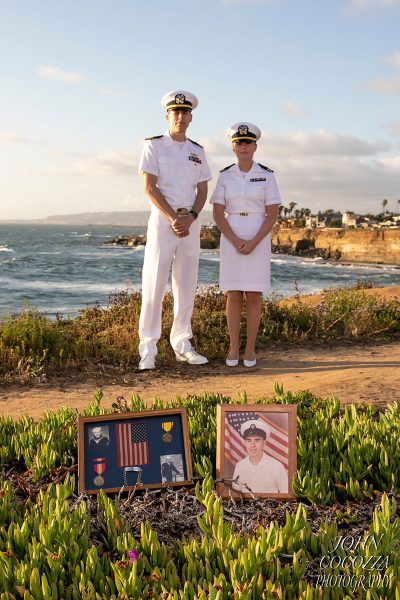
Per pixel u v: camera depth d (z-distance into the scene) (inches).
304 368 288.2
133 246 4281.5
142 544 101.0
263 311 392.5
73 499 128.5
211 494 118.0
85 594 87.4
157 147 277.6
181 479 131.6
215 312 388.5
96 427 132.5
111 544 107.3
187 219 278.1
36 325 324.8
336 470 142.1
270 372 281.0
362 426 159.6
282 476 129.3
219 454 130.1
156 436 133.6
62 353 308.3
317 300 490.0
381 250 3922.2
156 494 131.0
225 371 285.9
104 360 300.5
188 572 93.1
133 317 391.5
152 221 283.3
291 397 192.4
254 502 126.7
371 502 128.3
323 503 125.2
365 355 319.9
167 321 360.8
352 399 209.5
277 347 342.6
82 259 2423.7
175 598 84.5
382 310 406.9
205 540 99.3
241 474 129.1
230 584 90.1
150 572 96.1
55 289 1172.5
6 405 227.5
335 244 4242.1
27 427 168.1
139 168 280.2
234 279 284.4
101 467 130.6
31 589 88.0
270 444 130.3
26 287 1215.6
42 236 6584.6
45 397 239.1
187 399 193.9
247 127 273.0
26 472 142.9
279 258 4001.0
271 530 103.1
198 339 338.0
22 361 289.3
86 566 92.5
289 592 88.0
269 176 279.1
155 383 262.2
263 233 277.3
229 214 282.2
